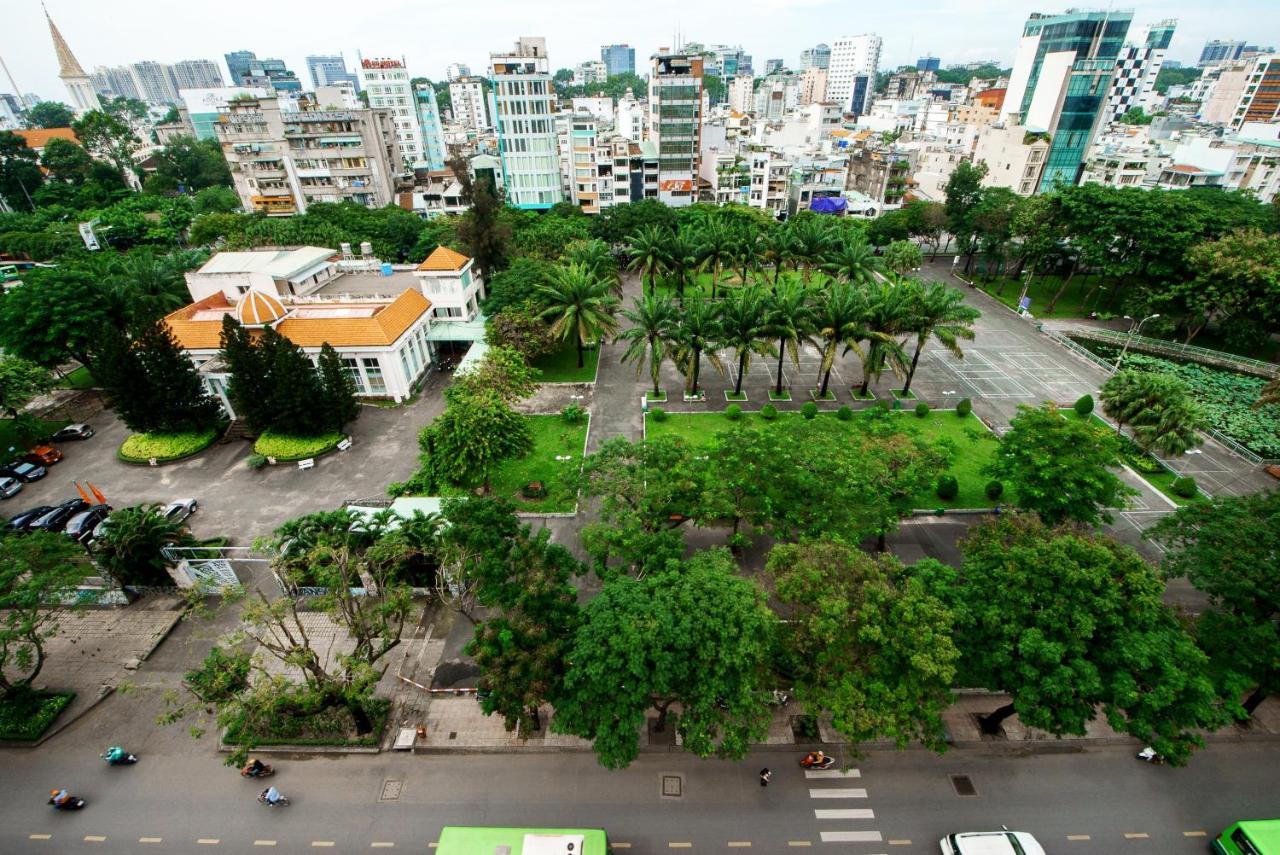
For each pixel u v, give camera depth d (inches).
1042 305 3088.1
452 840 883.4
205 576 1280.8
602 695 905.5
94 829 986.7
